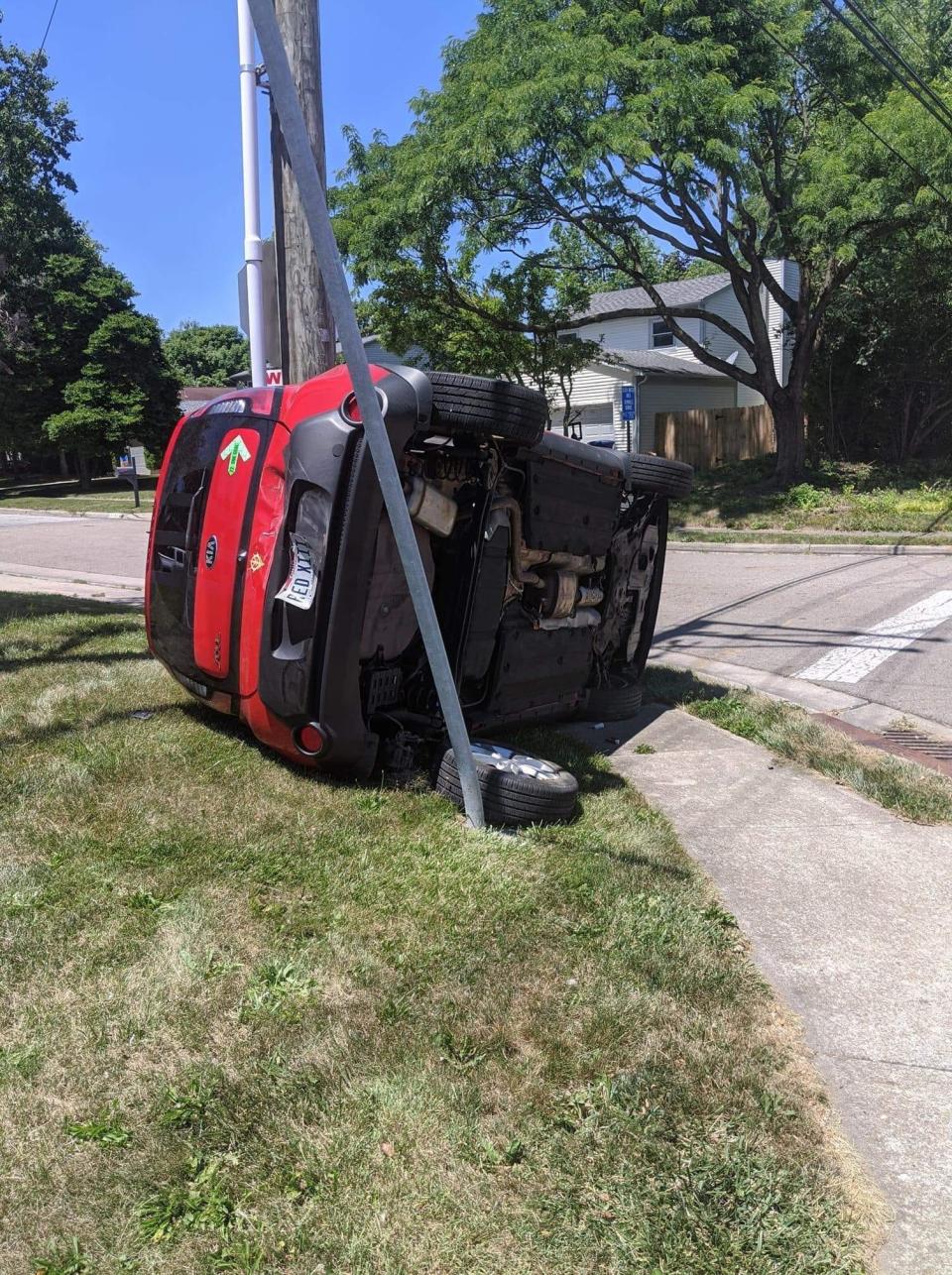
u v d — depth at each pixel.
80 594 12.57
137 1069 2.82
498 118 16.84
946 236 19.34
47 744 5.33
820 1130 2.84
